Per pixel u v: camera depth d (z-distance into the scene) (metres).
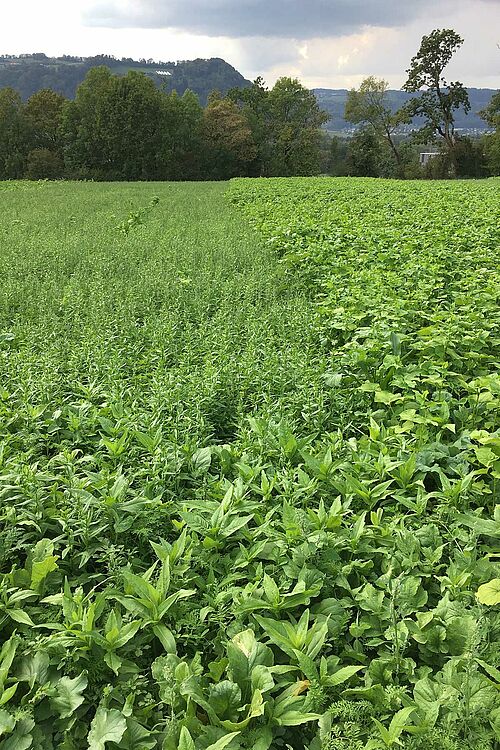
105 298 9.41
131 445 5.07
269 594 3.33
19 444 5.17
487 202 21.05
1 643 3.35
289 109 86.12
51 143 72.81
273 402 5.93
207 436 5.17
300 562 3.61
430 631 3.20
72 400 6.27
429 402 5.52
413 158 84.62
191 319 8.91
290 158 85.31
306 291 10.29
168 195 29.09
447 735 2.59
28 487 4.18
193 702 2.88
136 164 69.38
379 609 3.38
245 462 4.73
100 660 3.11
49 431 5.30
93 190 33.38
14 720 2.72
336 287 9.70
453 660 3.01
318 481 4.54
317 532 3.77
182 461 4.66
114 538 4.04
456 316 7.47
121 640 3.10
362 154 81.31
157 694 3.06
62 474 4.70
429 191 27.09
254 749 2.64
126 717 2.82
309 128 86.44
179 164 71.44
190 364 6.95
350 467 4.58
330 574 3.66
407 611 3.38
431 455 4.69
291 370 6.43
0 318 8.95
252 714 2.70
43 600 3.37
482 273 10.04
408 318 7.87
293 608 3.44
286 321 8.30
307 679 3.02
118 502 4.11
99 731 2.71
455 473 4.64
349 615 3.41
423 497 4.21
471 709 2.70
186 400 5.77
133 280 10.66
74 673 3.06
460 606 3.33
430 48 69.06
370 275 9.78
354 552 3.79
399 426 5.39
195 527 3.90
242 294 9.81
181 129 70.75
